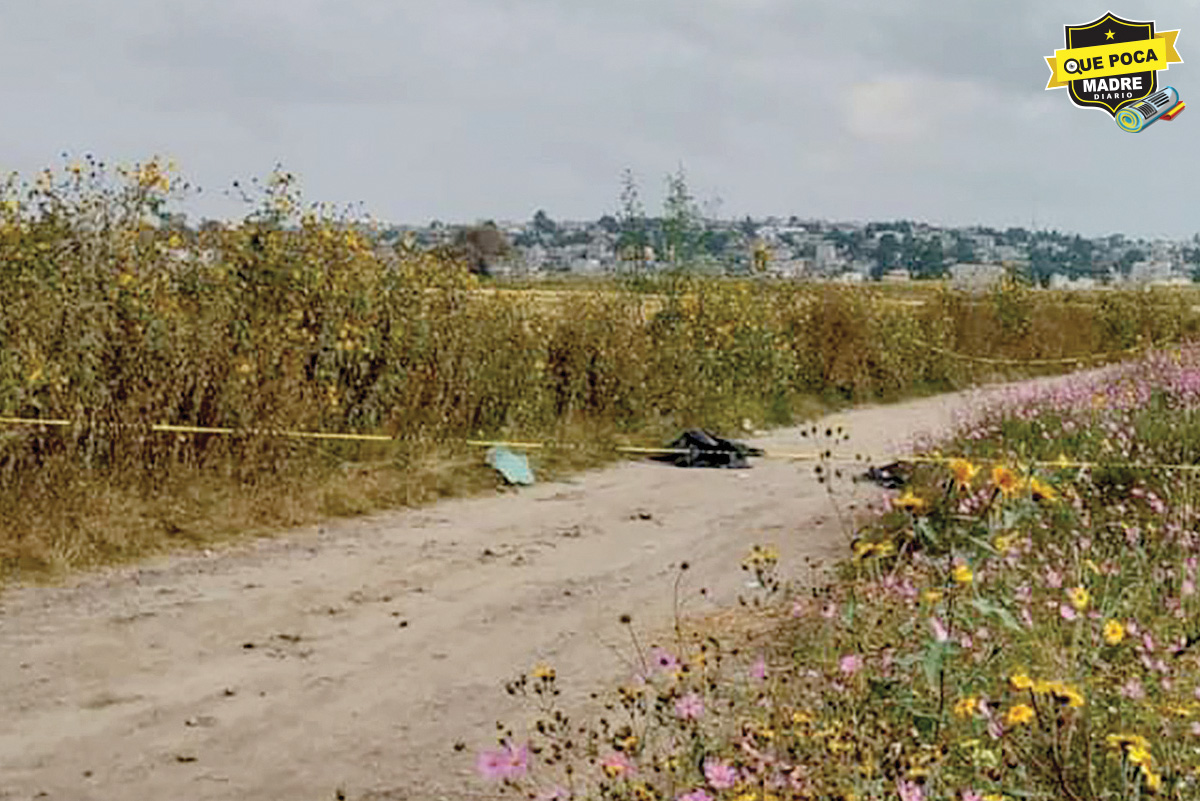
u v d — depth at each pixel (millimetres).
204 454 10695
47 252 10883
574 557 9797
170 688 6645
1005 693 5027
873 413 21344
